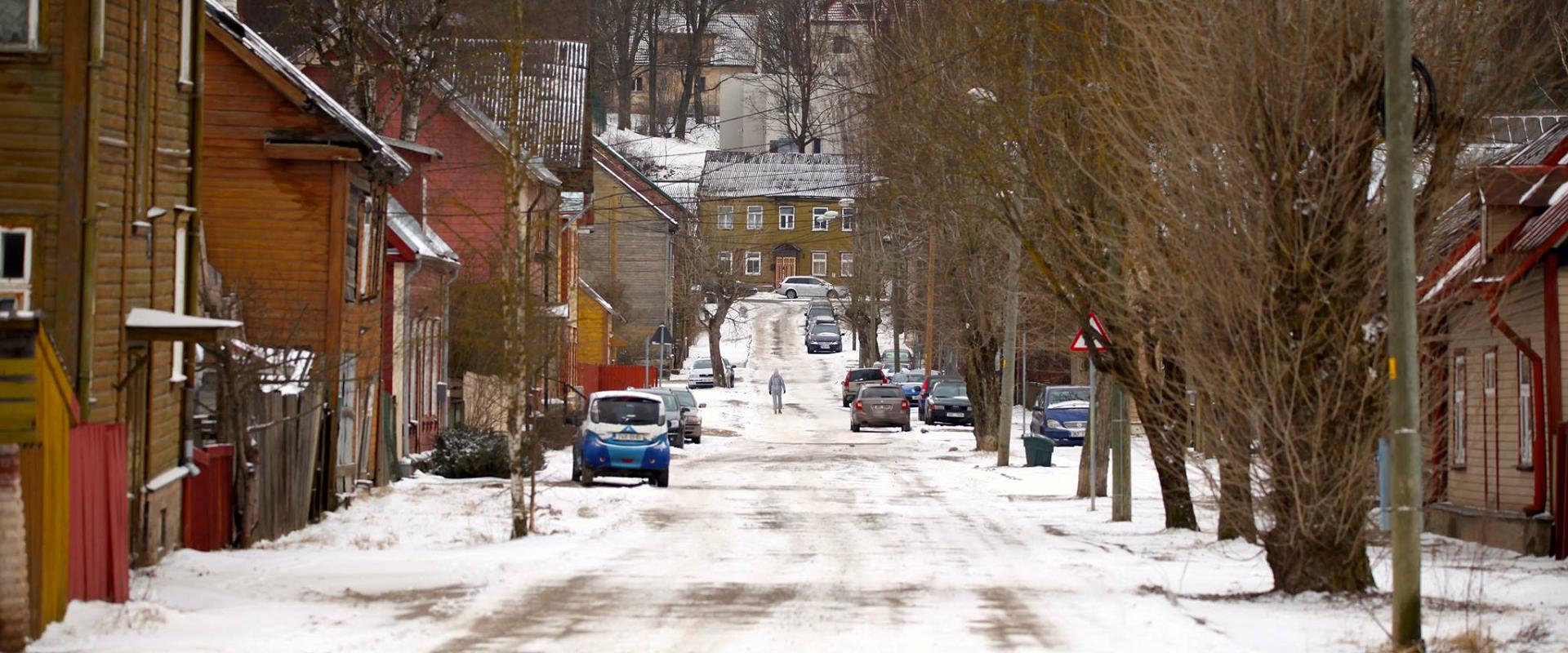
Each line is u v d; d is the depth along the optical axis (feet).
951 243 248.52
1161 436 96.48
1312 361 78.48
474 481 174.29
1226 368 79.56
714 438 294.87
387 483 161.99
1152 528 126.52
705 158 647.56
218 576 86.53
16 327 61.41
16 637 58.29
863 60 277.85
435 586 83.71
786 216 636.48
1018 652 63.41
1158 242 83.87
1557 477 102.37
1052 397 265.54
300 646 62.90
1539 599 82.69
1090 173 111.14
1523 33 88.17
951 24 149.07
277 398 113.19
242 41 134.51
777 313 609.01
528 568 93.15
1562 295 104.32
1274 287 78.43
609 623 71.26
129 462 88.74
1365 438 79.00
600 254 449.89
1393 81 64.34
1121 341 108.68
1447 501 129.80
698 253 480.23
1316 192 77.97
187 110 99.19
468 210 136.36
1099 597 81.30
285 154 134.21
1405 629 64.03
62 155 82.74
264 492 109.60
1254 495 81.46
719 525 126.72
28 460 61.67
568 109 270.46
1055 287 114.11
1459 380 127.85
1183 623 71.61
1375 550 102.58
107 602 72.33
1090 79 107.76
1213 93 79.51
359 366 145.28
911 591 84.12
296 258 135.54
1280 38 78.89
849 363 516.73
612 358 413.59
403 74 186.70
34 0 82.84
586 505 144.56
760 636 67.46
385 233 156.35
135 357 89.92
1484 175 102.22
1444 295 82.48
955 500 157.79
